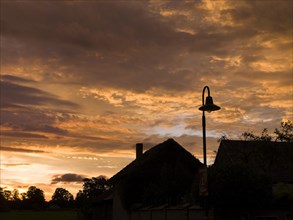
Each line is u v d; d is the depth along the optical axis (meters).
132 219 37.69
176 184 35.25
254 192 21.92
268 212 22.39
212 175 21.91
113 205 45.28
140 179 40.84
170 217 26.89
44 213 144.12
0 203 180.25
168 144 42.25
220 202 21.62
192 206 23.62
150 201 36.16
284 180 34.66
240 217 21.88
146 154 46.25
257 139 33.69
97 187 96.81
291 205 22.73
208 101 17.88
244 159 32.25
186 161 42.16
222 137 40.88
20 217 109.38
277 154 32.91
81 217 64.69
